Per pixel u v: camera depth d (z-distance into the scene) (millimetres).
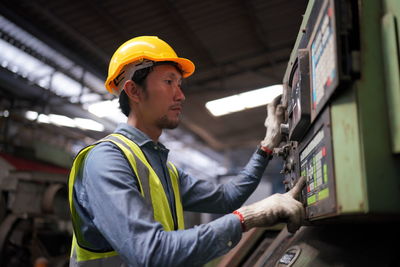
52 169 6219
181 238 799
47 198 4941
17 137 7430
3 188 4930
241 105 7605
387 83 619
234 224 833
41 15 5590
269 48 6574
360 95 611
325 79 693
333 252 894
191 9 5543
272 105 1418
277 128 1364
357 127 602
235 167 12609
